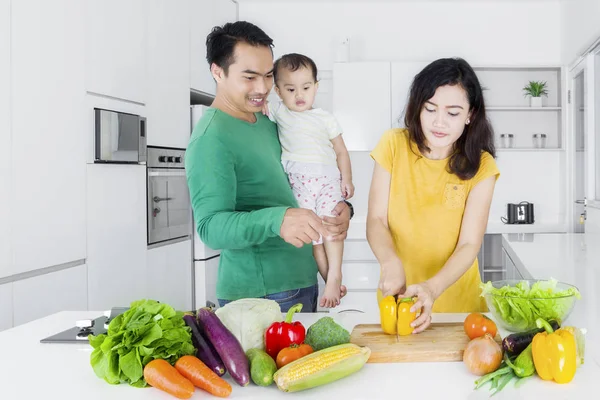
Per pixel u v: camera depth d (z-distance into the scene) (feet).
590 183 13.10
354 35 16.06
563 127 15.08
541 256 8.62
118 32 9.29
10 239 6.90
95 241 8.66
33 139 7.28
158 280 10.85
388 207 5.75
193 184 5.13
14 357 4.03
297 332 3.65
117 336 3.50
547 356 3.34
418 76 5.07
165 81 11.10
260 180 5.56
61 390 3.43
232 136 5.33
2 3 6.72
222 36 5.32
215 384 3.26
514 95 15.80
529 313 3.95
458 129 4.98
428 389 3.35
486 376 3.40
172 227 11.46
